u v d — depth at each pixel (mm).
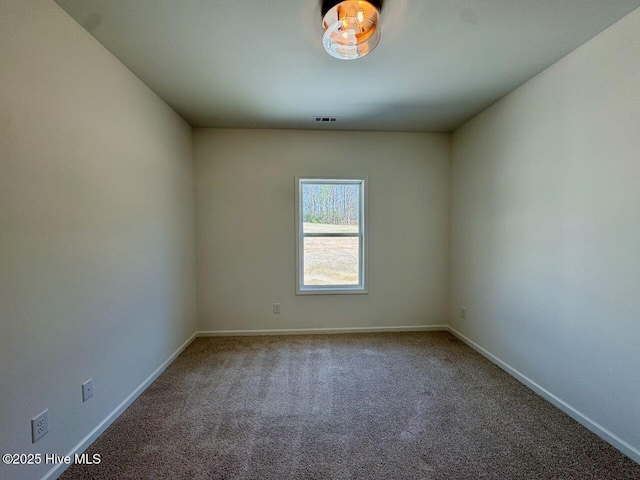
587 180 1859
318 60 2045
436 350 3129
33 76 1369
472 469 1565
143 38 1781
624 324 1651
